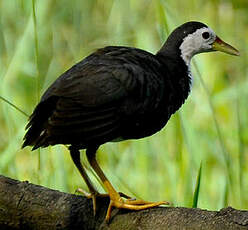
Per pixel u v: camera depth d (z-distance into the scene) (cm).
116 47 981
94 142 931
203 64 1523
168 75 998
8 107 1306
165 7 1214
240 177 1157
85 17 1636
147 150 1259
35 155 1222
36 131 914
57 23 1634
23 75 1480
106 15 1641
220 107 1450
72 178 1255
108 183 912
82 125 897
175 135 1230
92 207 899
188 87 1065
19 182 920
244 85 1466
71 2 1658
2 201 909
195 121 1370
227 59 1611
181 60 1068
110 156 1279
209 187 1277
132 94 922
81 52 1546
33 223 908
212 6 1727
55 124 889
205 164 1247
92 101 896
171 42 1079
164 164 1246
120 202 891
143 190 1241
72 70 924
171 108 1003
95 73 909
